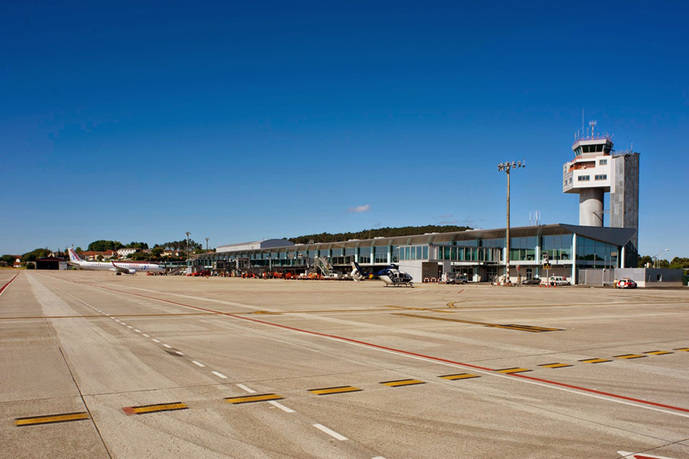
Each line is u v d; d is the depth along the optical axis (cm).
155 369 1036
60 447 579
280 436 624
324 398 812
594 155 9094
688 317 2419
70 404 765
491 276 9306
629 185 9188
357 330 1731
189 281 8069
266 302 3167
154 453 562
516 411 749
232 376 973
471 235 9044
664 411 758
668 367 1119
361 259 11012
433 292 4869
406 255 9600
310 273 10812
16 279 8475
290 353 1244
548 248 8081
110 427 655
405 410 748
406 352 1277
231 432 638
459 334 1650
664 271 7394
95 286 5691
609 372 1054
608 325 2006
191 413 721
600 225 9131
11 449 571
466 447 591
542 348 1370
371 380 950
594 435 640
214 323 1928
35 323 1892
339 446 590
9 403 768
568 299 3947
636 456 568
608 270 7794
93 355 1202
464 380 959
